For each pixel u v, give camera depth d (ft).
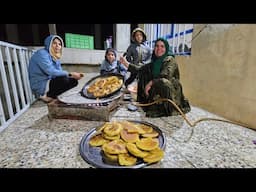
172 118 5.18
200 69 6.24
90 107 4.68
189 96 7.03
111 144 2.96
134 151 2.71
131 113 5.51
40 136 4.03
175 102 5.36
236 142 3.77
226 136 4.07
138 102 6.39
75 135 4.03
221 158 3.14
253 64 4.37
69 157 3.10
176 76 5.53
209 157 3.16
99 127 3.83
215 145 3.62
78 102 4.84
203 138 3.93
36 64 6.68
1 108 4.59
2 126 4.51
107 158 2.81
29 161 3.02
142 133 3.37
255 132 4.32
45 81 7.04
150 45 10.32
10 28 10.65
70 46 11.35
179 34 7.27
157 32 9.33
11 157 3.18
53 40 6.82
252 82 4.44
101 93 5.32
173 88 5.26
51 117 5.01
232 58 4.91
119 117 5.16
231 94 5.05
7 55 5.46
